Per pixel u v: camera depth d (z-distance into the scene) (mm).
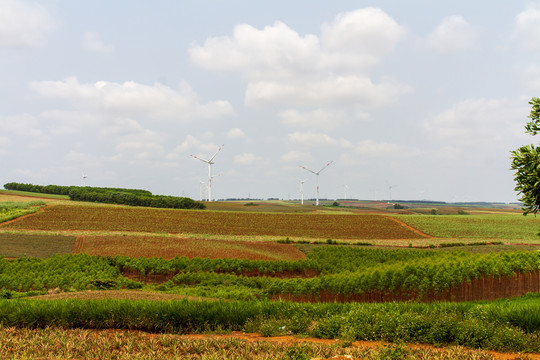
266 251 65188
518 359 14914
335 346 16031
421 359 14422
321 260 57156
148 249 59688
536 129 23359
